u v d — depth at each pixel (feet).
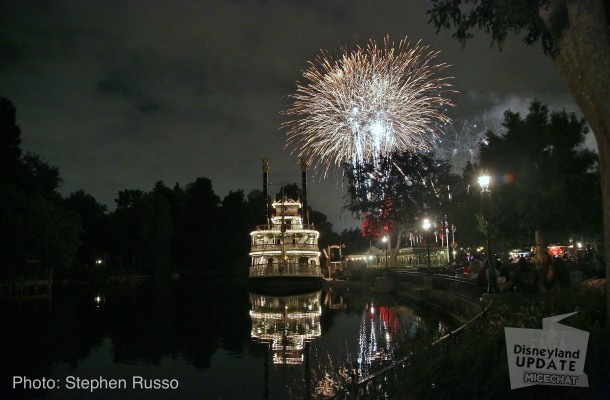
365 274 206.39
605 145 32.55
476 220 172.45
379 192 196.65
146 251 358.43
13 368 62.59
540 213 98.63
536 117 104.01
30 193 233.76
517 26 37.09
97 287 250.98
